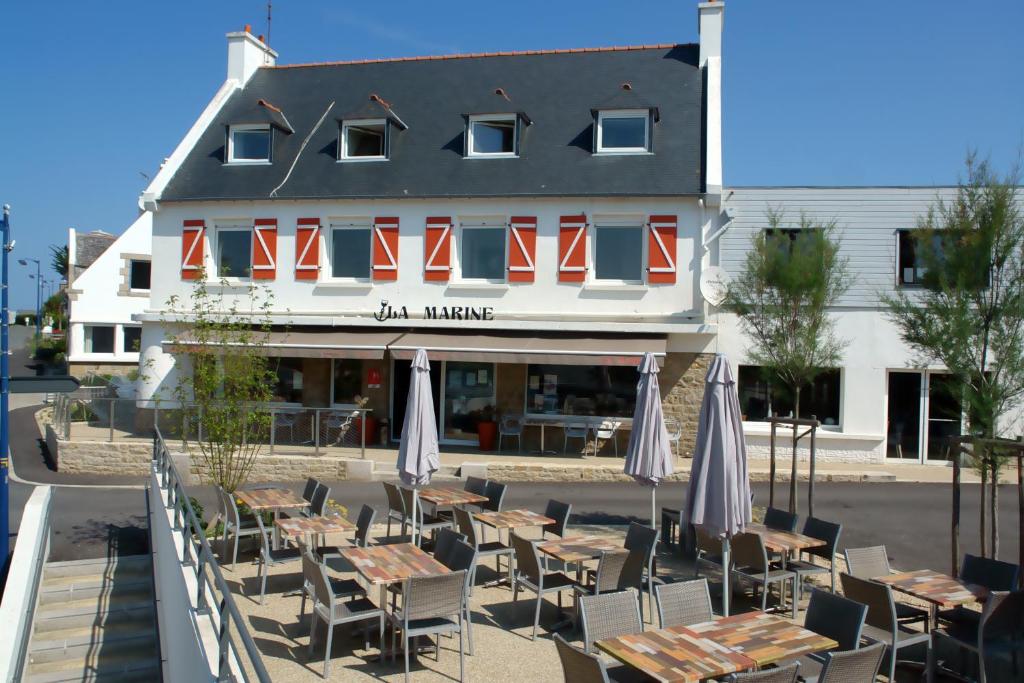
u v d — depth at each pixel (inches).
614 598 278.2
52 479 773.3
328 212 874.8
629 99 853.2
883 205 800.3
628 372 842.8
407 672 298.5
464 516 428.1
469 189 852.0
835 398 821.9
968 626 324.8
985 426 382.3
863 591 306.8
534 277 833.5
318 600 330.6
